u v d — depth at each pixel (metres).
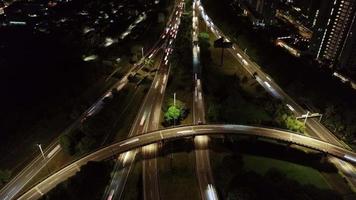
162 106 144.12
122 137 123.88
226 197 97.19
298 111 146.75
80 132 126.62
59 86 162.25
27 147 121.12
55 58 198.12
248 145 121.00
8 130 130.75
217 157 114.75
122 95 154.88
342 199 99.06
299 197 94.12
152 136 114.06
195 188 101.44
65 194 93.00
